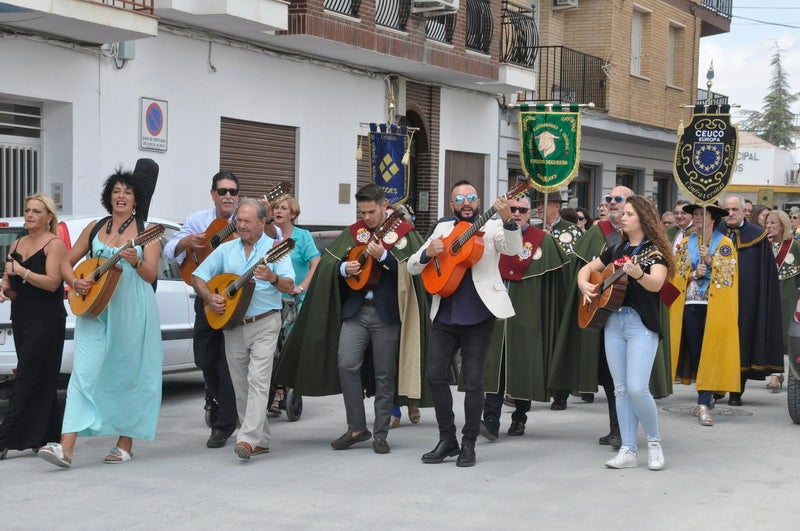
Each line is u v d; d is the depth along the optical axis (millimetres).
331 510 6621
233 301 7953
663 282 7633
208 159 16047
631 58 27875
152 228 7645
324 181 18578
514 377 9141
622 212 8633
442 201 22016
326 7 16891
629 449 7984
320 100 18375
